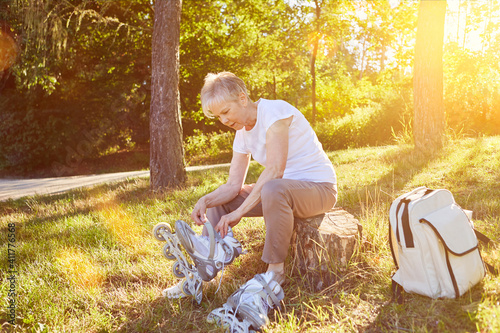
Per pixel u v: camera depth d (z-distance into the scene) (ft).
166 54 24.23
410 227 6.86
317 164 8.60
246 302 7.04
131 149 74.79
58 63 47.21
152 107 24.66
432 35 25.50
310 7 63.93
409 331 6.17
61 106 60.03
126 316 8.08
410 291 7.06
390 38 58.85
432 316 6.34
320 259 8.17
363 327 6.56
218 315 7.20
